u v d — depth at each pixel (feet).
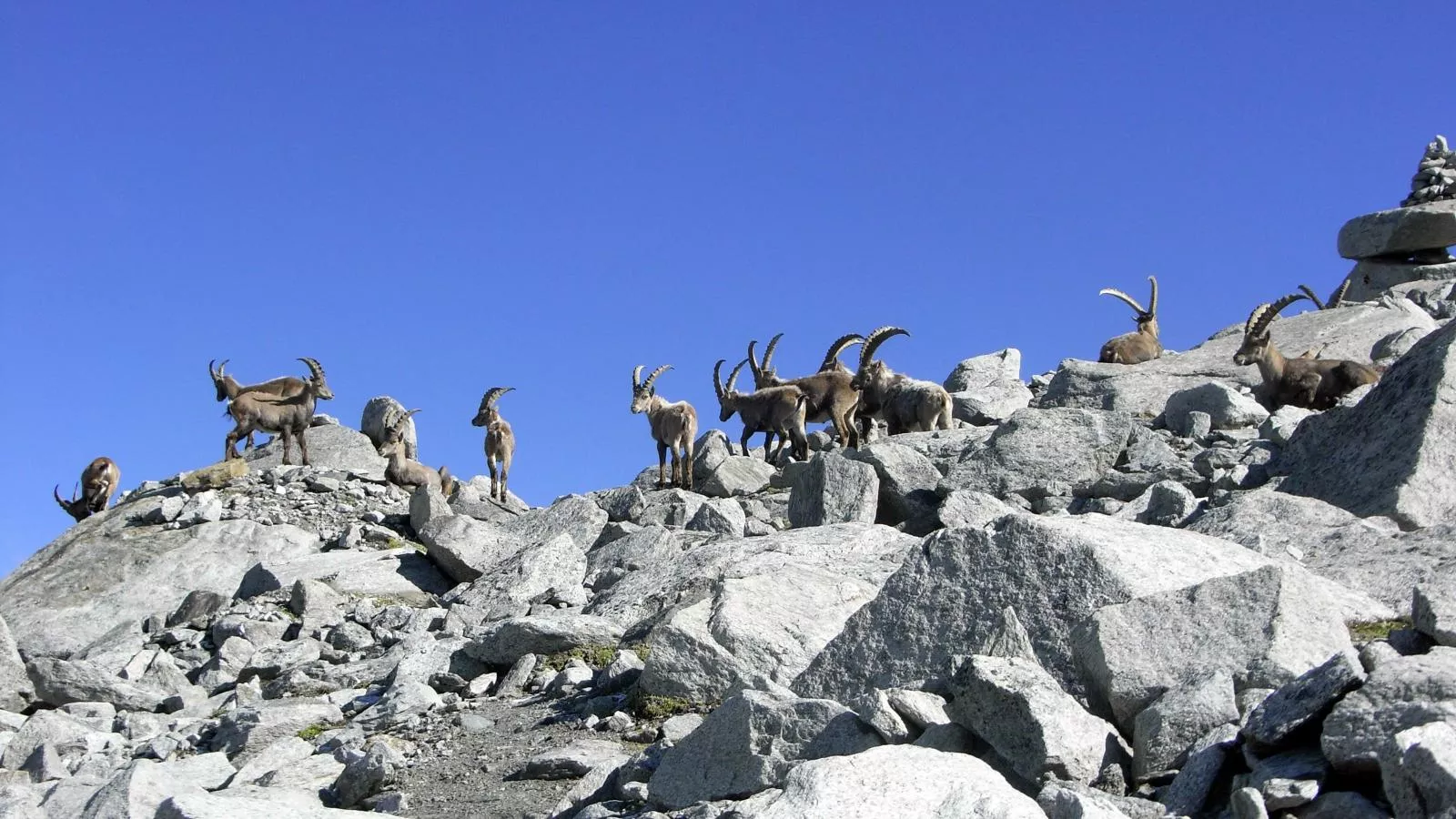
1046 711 23.85
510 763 33.09
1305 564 34.76
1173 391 77.00
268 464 95.35
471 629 52.75
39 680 49.65
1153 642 26.30
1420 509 40.91
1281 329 87.86
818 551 47.19
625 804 28.09
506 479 89.66
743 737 26.78
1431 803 18.57
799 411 82.99
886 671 29.32
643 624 42.01
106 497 92.58
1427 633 25.59
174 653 57.72
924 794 21.40
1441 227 103.71
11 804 33.40
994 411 84.64
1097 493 57.00
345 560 67.92
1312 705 21.58
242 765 36.45
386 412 107.96
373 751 32.81
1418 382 44.47
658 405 82.69
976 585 29.55
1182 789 22.30
